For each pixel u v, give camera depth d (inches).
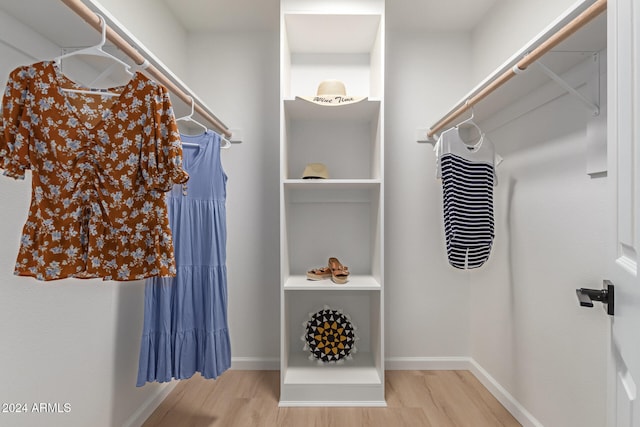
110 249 44.1
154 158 43.8
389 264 97.3
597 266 52.9
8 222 43.2
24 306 44.8
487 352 87.1
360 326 97.5
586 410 54.6
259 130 97.4
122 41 44.9
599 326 52.2
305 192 95.2
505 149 79.6
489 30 87.6
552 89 62.3
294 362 89.6
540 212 66.6
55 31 46.1
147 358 64.3
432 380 89.7
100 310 59.2
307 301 97.2
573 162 57.9
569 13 42.4
